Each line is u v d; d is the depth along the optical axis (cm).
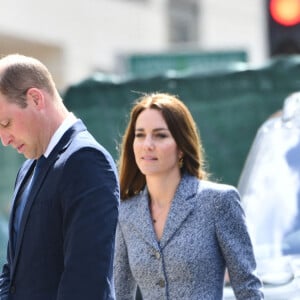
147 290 1576
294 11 3231
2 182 3466
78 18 7150
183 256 1538
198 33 8331
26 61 1366
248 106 3108
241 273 1542
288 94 3084
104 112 3173
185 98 3159
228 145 3119
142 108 1627
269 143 1997
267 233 1811
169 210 1572
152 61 4112
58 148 1370
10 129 1364
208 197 1563
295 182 1886
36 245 1345
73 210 1328
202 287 1538
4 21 6469
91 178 1338
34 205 1355
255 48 8825
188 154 1617
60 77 6994
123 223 1620
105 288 1309
